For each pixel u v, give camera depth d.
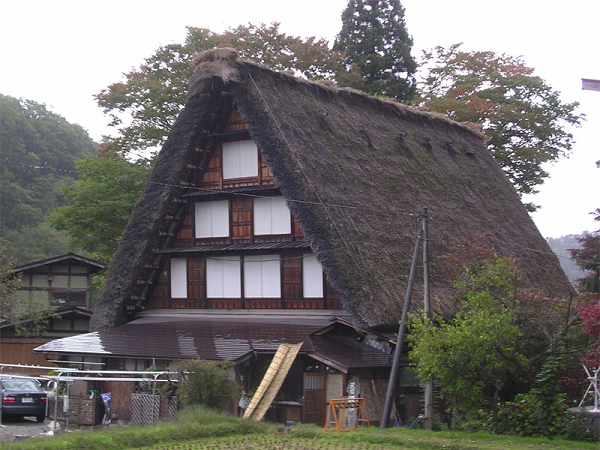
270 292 26.27
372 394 22.80
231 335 24.22
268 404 20.52
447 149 35.59
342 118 29.53
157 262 28.66
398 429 18.75
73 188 40.88
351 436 16.97
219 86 26.70
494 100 43.97
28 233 56.66
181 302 28.31
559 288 32.94
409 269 25.28
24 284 38.16
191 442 16.23
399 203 27.88
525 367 17.88
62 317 34.56
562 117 44.38
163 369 23.28
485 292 18.58
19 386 22.94
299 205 24.02
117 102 40.41
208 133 27.83
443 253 27.39
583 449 14.87
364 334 23.84
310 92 28.98
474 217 32.06
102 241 40.91
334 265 23.11
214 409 19.55
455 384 17.72
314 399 21.98
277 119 25.58
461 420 20.42
